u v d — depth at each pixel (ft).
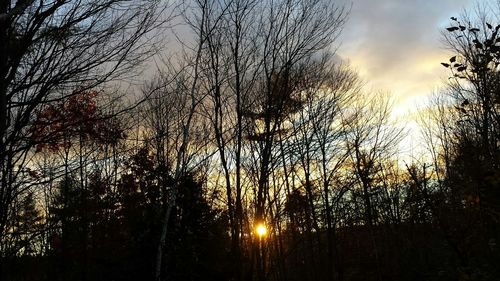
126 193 53.67
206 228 48.88
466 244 27.58
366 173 102.83
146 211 48.39
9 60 22.40
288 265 113.60
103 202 61.11
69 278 61.93
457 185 29.32
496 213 25.12
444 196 32.35
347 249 121.29
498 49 23.94
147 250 46.19
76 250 63.26
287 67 51.08
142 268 46.01
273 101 52.85
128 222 50.03
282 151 55.93
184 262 46.19
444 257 49.11
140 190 52.34
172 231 46.57
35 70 23.13
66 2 22.88
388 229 103.76
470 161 27.37
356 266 115.65
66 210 59.77
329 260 91.61
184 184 48.08
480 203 25.45
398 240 91.71
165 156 52.11
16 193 29.30
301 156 70.03
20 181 29.60
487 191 25.25
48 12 22.45
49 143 25.98
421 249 65.82
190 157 44.65
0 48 22.07
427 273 53.93
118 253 50.11
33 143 23.54
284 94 51.90
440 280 48.21
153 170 50.67
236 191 50.08
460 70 25.88
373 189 112.57
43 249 61.98
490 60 24.35
